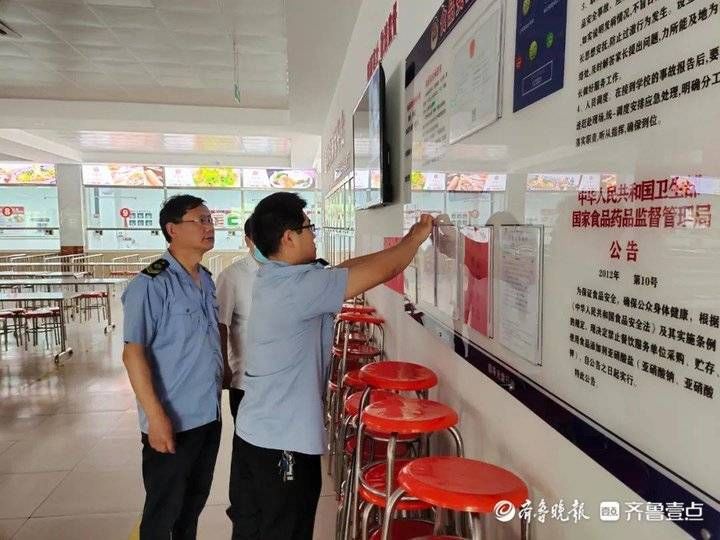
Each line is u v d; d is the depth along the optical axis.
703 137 0.65
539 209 1.08
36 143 9.36
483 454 1.44
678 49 0.69
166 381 1.68
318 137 8.91
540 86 1.07
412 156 2.14
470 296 1.51
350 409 1.78
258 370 1.45
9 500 2.48
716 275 0.64
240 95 6.86
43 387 4.22
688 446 0.69
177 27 4.69
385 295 3.00
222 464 2.84
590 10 0.90
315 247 1.52
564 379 1.00
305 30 3.98
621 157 0.82
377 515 1.71
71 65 5.69
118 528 2.24
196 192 12.41
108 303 6.64
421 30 1.99
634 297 0.79
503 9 1.25
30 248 12.35
